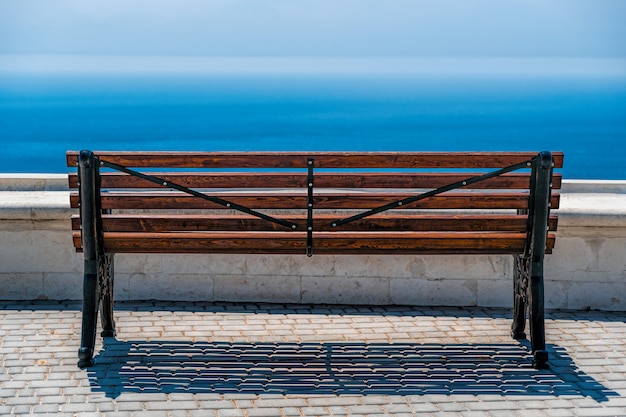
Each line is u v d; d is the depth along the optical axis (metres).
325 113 104.31
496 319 7.70
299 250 6.61
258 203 6.57
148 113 101.94
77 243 6.63
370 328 7.40
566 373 6.40
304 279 8.04
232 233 6.60
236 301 8.08
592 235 7.97
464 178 6.53
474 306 8.07
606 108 114.62
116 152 6.44
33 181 9.16
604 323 7.68
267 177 6.51
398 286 8.05
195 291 8.06
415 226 6.56
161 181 6.48
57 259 8.04
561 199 9.06
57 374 6.20
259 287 8.05
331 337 7.15
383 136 81.88
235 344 6.93
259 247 6.59
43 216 7.89
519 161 6.48
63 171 60.50
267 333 7.22
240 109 108.69
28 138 78.81
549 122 93.75
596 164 64.25
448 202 6.57
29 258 8.03
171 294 8.06
